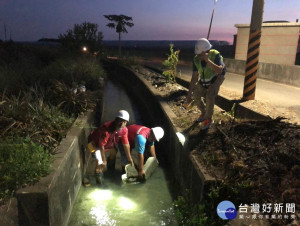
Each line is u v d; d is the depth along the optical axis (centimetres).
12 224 288
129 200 446
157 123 780
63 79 926
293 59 1460
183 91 824
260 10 656
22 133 435
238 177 346
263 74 1241
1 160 336
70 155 423
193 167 392
